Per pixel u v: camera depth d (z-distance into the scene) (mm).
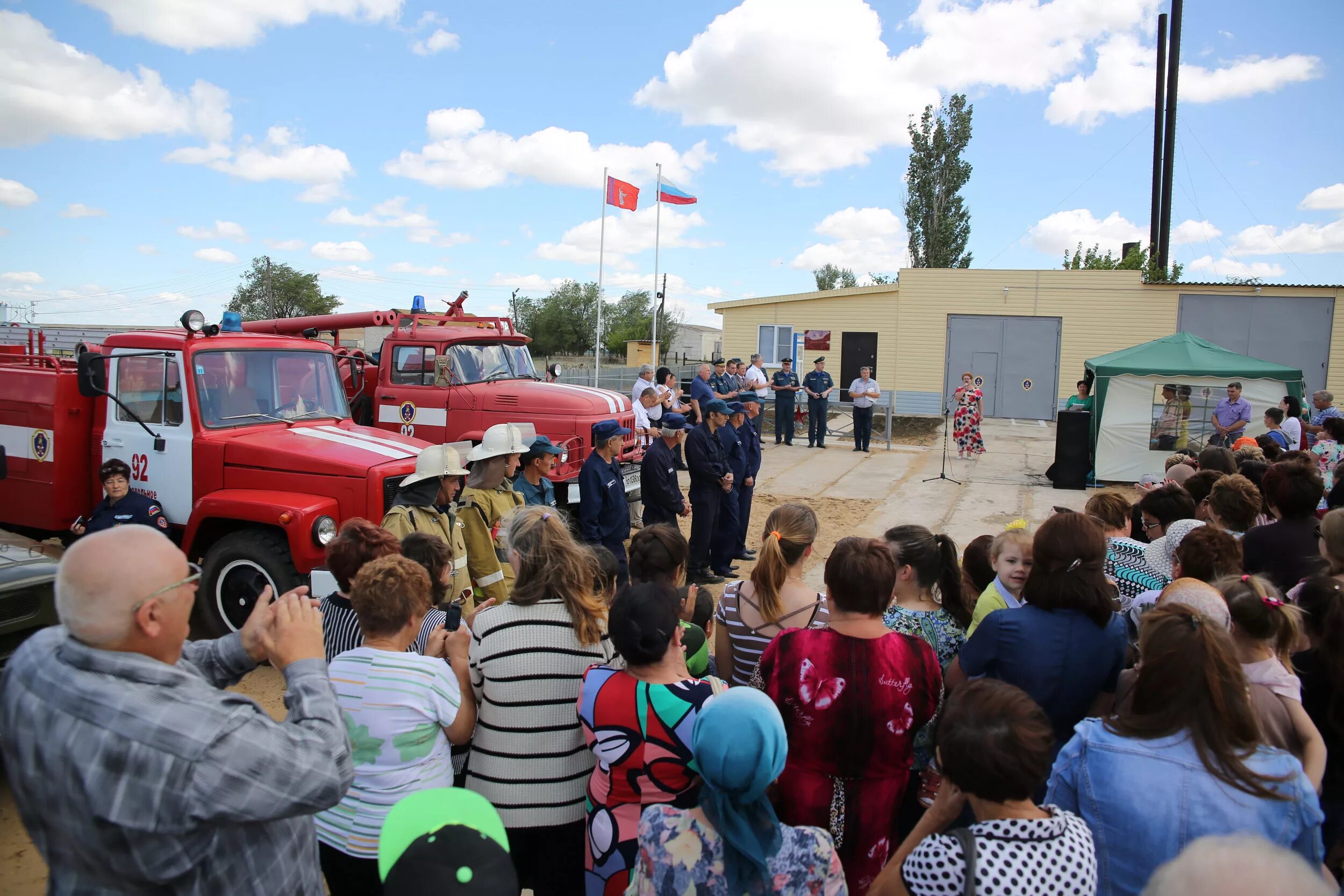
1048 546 2836
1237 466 7020
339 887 2465
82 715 1582
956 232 36469
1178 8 27609
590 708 2357
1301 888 1193
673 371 25969
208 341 6188
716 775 1761
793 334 24406
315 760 1695
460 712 2516
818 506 11656
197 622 6199
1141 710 2209
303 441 6035
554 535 2715
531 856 2670
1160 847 2039
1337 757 2863
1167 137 28125
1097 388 13273
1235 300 22812
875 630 2564
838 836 2494
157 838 1579
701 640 3252
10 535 7441
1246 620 2611
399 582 2516
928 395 24891
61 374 6320
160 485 6164
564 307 62500
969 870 1784
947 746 1889
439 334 9547
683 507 7246
